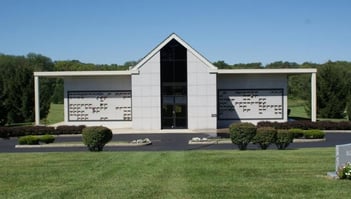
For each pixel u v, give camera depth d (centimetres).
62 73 3928
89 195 948
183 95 3888
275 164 1355
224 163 1389
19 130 3466
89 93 4100
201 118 3878
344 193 936
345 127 3625
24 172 1267
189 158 1533
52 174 1229
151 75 3878
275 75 4106
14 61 9938
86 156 1645
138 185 1047
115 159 1544
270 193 944
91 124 4106
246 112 4122
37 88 3956
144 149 2406
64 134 3569
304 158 1489
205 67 3872
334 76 5078
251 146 2291
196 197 914
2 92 4506
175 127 3891
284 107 4109
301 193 940
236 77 4116
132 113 3900
